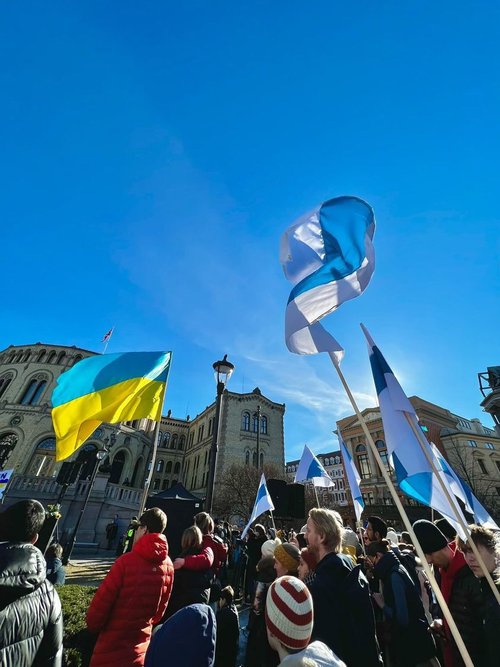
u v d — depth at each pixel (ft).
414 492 11.45
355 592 7.54
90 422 18.39
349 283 12.53
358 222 13.44
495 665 6.97
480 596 9.42
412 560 14.88
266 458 135.74
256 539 27.58
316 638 7.07
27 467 99.09
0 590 5.98
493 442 138.62
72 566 41.83
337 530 8.91
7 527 7.09
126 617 9.00
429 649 9.46
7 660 5.69
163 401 20.06
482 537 9.13
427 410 139.03
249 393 147.02
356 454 147.84
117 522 66.44
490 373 98.84
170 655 4.93
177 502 32.50
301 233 14.69
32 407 109.50
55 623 6.81
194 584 12.92
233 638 12.86
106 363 20.29
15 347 130.93
